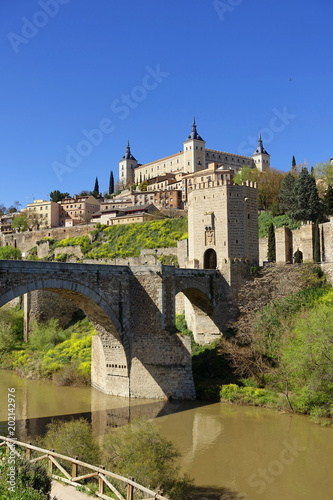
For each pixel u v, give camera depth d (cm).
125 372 5275
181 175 18975
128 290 5278
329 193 9294
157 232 11150
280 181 12175
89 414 4612
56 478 2367
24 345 8175
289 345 4897
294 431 4044
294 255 8350
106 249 11638
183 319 7319
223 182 6769
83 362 6425
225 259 6544
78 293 4681
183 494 2717
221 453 3575
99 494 2194
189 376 5078
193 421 4353
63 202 19800
